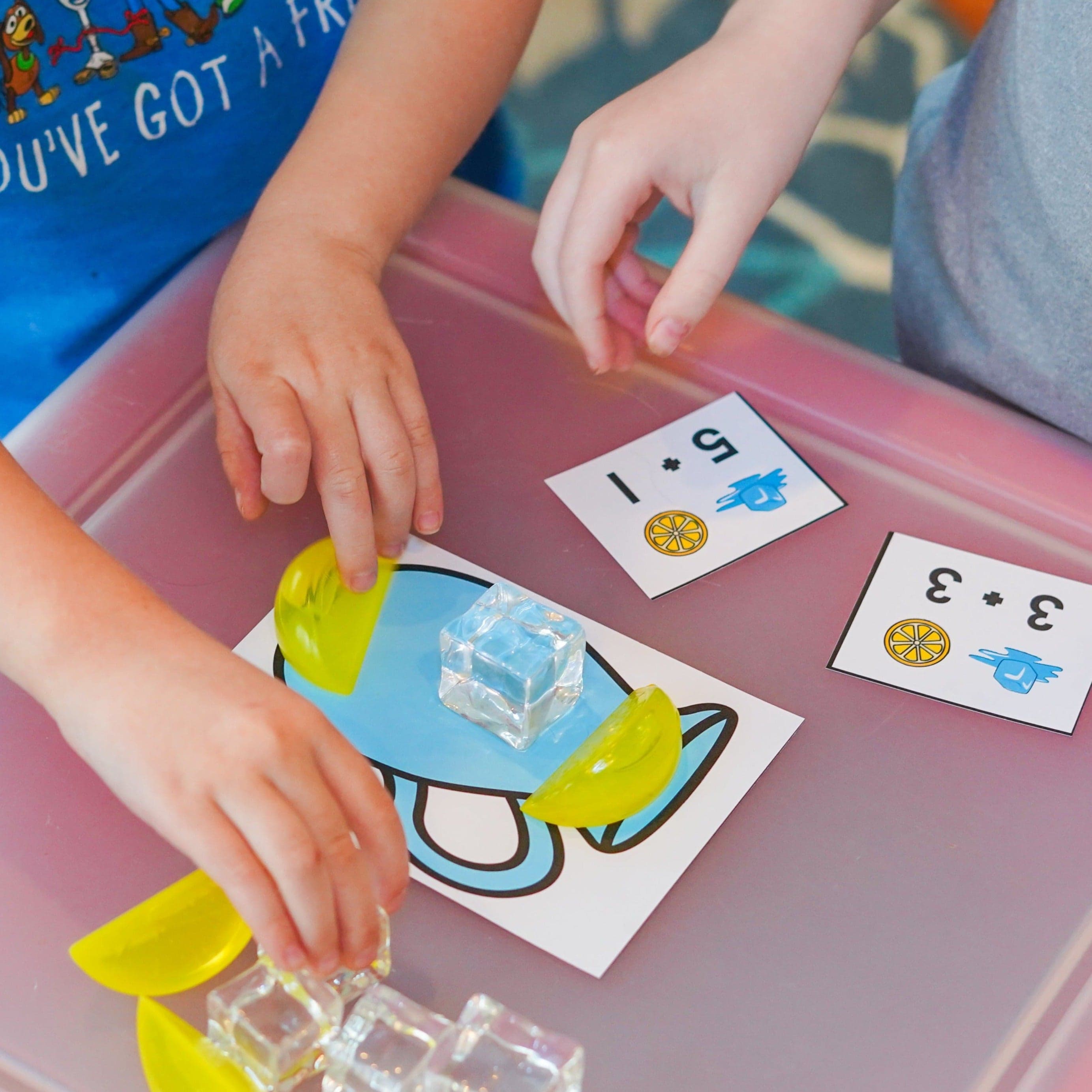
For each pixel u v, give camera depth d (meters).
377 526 0.68
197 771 0.58
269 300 0.71
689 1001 0.60
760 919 0.61
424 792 0.63
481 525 0.69
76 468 0.70
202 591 0.67
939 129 0.85
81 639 0.60
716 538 0.69
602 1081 0.59
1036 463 0.71
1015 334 0.80
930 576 0.68
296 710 0.59
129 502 0.69
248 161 0.85
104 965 0.59
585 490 0.70
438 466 0.70
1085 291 0.76
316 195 0.74
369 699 0.65
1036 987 0.60
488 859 0.62
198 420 0.71
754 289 1.39
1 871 0.62
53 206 0.80
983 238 0.80
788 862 0.62
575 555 0.69
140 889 0.61
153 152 0.82
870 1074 0.59
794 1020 0.60
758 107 0.73
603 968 0.60
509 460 0.71
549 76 1.56
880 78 1.57
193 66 0.81
